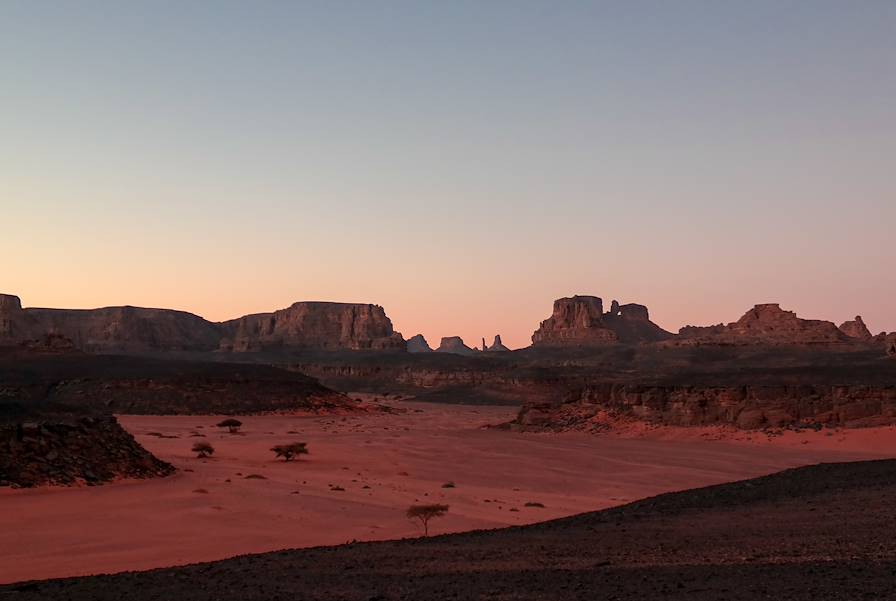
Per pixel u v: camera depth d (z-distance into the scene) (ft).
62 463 193.57
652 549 102.78
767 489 181.06
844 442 346.13
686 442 376.68
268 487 208.13
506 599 73.05
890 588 69.46
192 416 566.77
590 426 436.76
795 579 76.23
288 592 80.33
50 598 84.38
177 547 136.46
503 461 306.96
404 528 158.20
